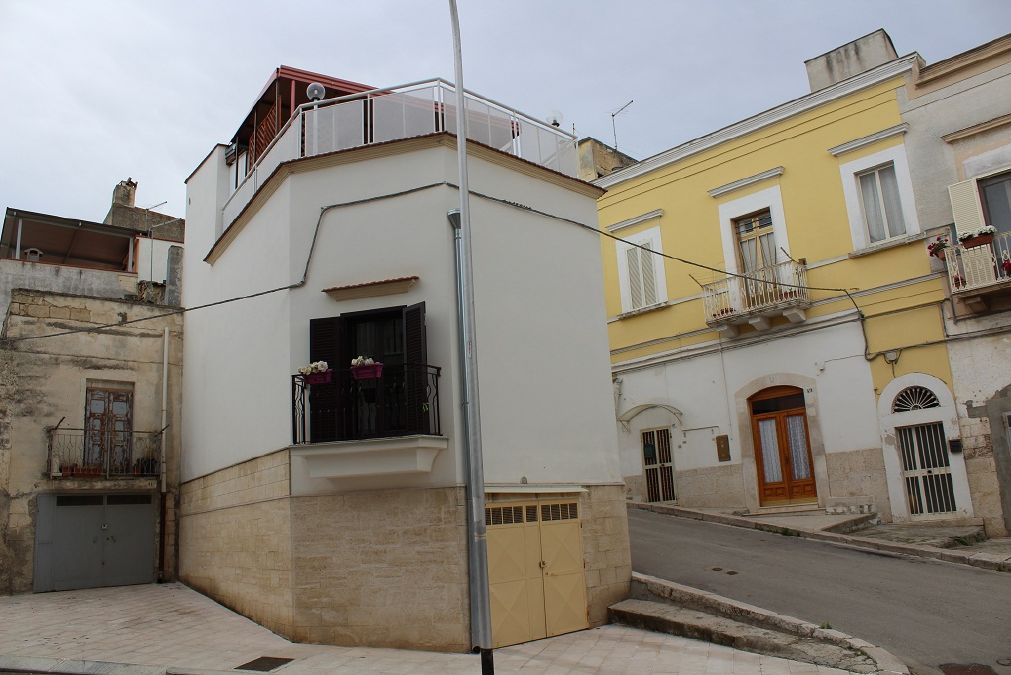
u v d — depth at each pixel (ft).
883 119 56.34
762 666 29.09
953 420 50.70
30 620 42.19
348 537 35.35
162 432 57.62
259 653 33.73
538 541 36.58
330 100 41.73
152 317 58.49
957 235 51.62
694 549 47.50
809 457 57.72
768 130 62.28
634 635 35.22
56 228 75.10
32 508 52.49
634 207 70.08
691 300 65.10
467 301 31.83
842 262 57.11
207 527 49.42
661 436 65.77
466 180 33.22
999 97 51.67
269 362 40.91
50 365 55.21
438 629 33.12
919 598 35.24
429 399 34.96
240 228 47.01
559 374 40.40
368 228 38.52
